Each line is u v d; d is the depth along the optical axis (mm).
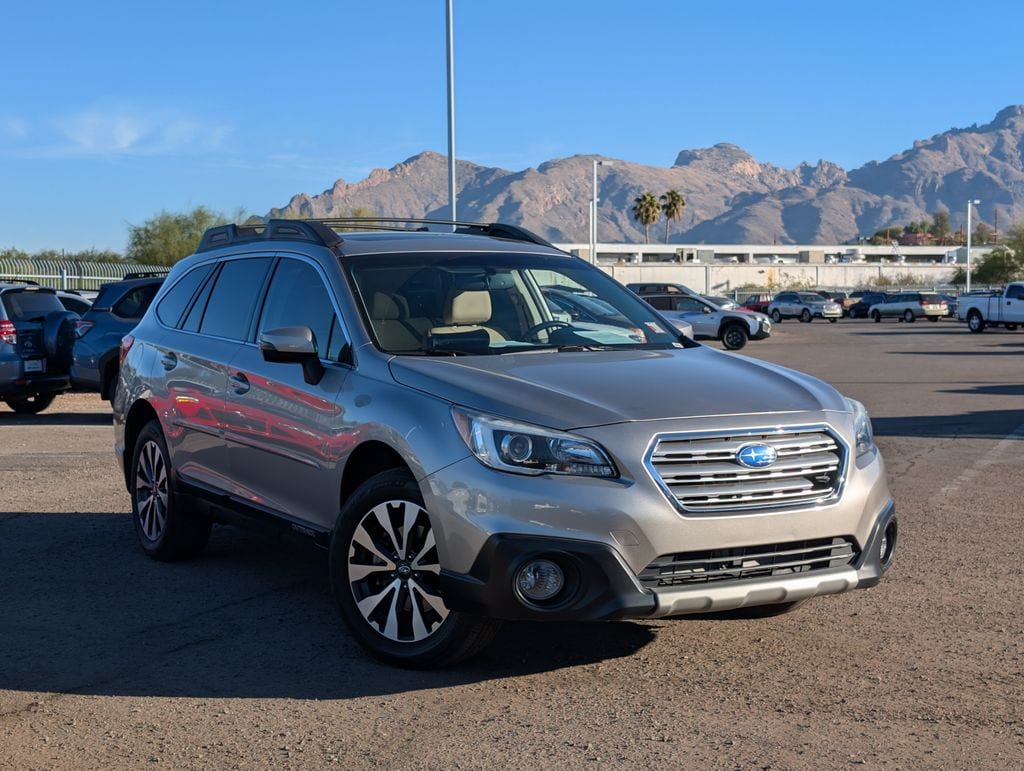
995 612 5762
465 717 4340
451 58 26562
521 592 4449
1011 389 18828
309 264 6004
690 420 4602
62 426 14602
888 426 13719
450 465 4609
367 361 5293
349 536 5039
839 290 114375
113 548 7410
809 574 4727
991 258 104250
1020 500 8844
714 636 5359
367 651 5035
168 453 6863
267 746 4090
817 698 4512
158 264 62750
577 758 3938
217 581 6535
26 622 5715
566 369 5086
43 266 31672
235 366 6180
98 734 4230
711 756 3938
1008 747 3994
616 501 4410
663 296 35281
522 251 6316
